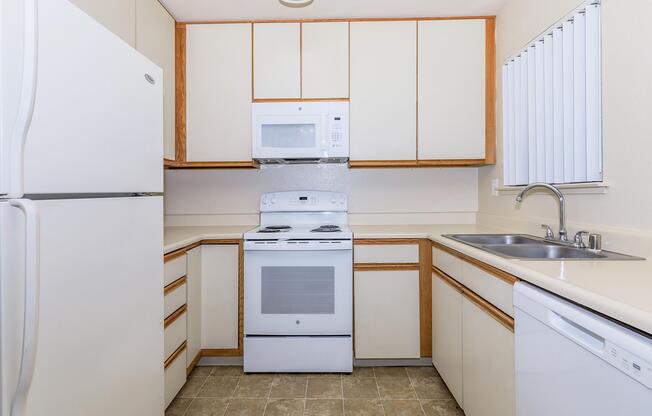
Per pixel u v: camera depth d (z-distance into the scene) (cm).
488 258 126
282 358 208
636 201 120
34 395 69
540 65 176
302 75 225
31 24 64
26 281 63
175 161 226
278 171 265
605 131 133
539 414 93
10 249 65
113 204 94
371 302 211
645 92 116
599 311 73
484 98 225
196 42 225
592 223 142
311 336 208
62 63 75
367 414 170
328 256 208
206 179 266
